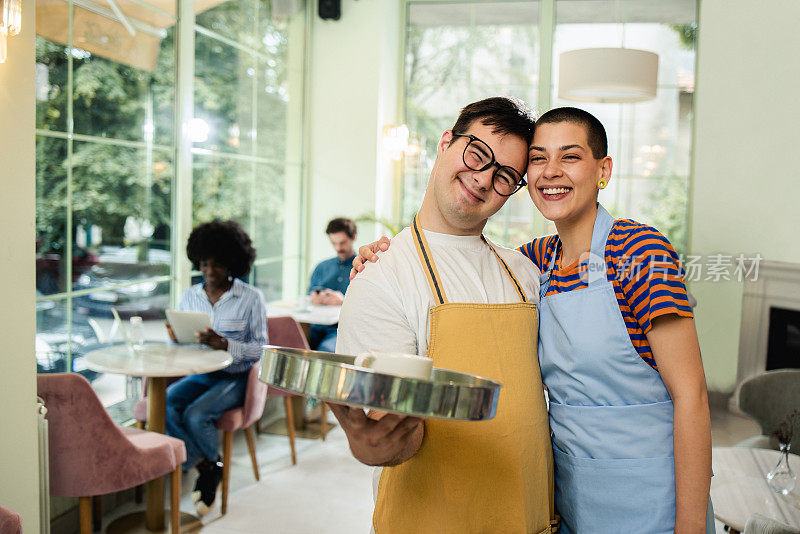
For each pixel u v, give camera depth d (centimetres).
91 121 390
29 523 268
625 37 673
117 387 407
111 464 303
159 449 324
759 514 230
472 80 712
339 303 557
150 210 445
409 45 725
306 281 696
